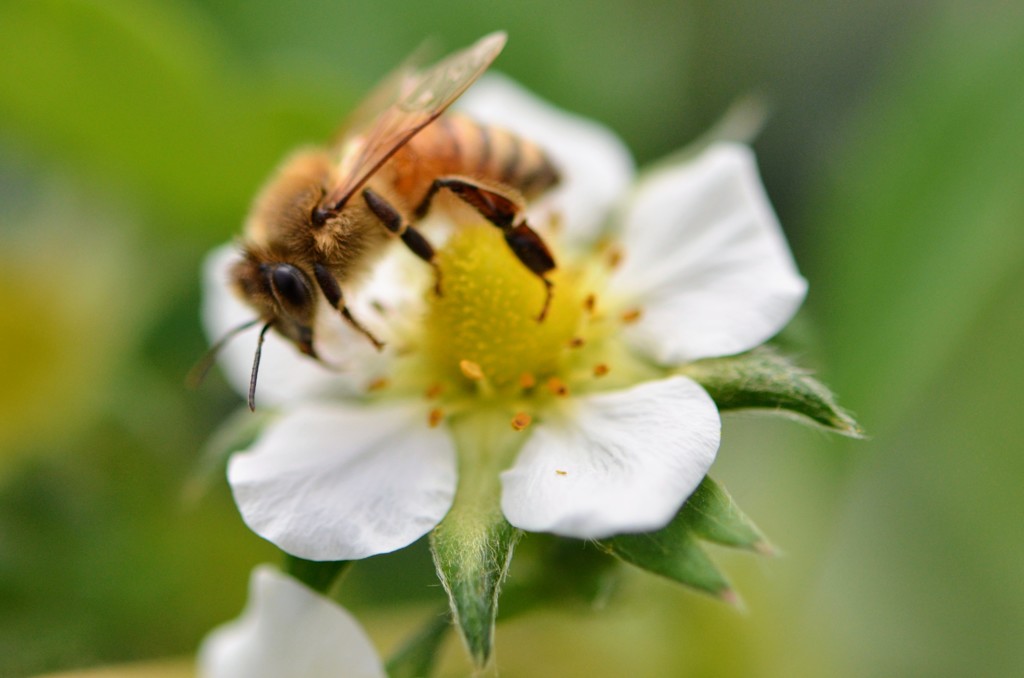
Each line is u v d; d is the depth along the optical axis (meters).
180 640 0.14
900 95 0.14
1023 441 0.14
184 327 0.15
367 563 0.14
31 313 0.15
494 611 0.12
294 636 0.12
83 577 0.14
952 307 0.14
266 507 0.12
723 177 0.13
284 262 0.12
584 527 0.12
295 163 0.13
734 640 0.14
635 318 0.13
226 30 0.15
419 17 0.15
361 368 0.13
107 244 0.15
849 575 0.14
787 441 0.14
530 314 0.13
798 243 0.15
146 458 0.14
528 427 0.13
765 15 0.15
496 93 0.14
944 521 0.14
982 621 0.14
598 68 0.15
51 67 0.14
